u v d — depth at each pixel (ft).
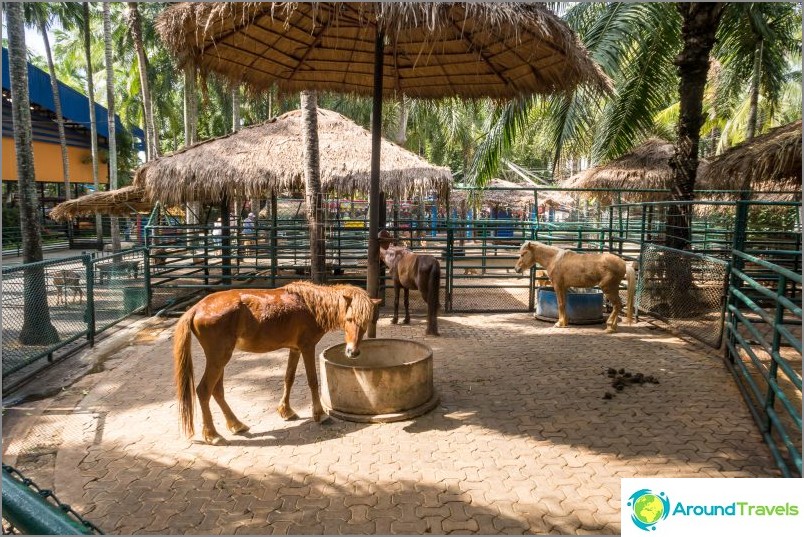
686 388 17.61
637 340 24.16
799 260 26.96
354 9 17.20
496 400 16.81
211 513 10.94
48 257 63.87
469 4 13.32
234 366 21.12
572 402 16.55
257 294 14.55
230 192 31.63
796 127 25.22
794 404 15.96
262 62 20.97
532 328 26.94
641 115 36.27
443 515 10.69
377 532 10.19
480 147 37.22
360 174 32.24
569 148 37.45
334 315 14.84
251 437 14.53
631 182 43.80
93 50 100.94
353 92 24.14
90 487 12.03
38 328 23.09
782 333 12.70
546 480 11.96
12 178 72.54
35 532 3.39
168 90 97.14
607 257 25.38
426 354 17.06
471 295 37.19
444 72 21.76
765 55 42.98
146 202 38.32
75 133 88.94
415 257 25.98
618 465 12.60
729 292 20.45
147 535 10.21
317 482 12.07
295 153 33.24
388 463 12.88
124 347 24.35
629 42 31.19
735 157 25.82
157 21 15.15
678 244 29.19
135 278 31.60
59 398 17.75
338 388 15.70
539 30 14.23
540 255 26.91
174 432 14.96
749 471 12.21
